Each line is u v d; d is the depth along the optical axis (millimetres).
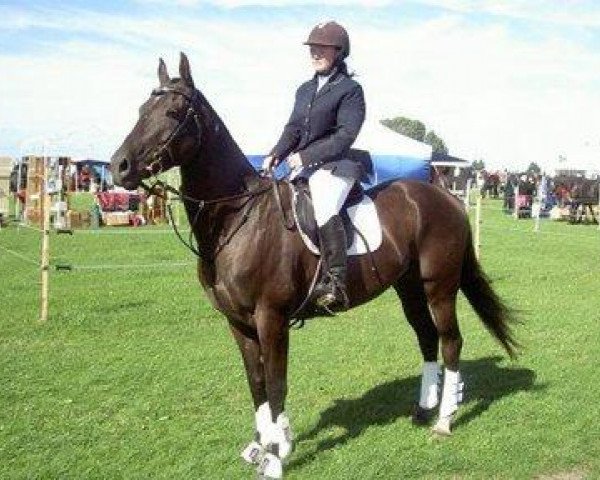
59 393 5750
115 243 17016
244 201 4227
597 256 15578
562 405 5512
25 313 8711
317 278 4391
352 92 4348
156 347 7258
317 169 4438
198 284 11258
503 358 6945
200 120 4055
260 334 4277
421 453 4652
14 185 24672
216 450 4668
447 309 5129
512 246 17516
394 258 4828
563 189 28094
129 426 5062
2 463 4395
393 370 6562
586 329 8195
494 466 4422
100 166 34156
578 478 4328
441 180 20297
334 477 4281
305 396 5801
